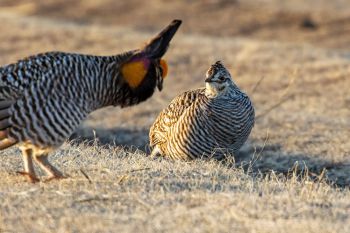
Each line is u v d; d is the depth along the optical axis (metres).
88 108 10.91
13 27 36.88
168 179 11.12
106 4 47.91
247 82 27.16
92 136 19.98
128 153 13.71
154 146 15.19
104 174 11.33
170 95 25.92
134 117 22.55
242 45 33.50
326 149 17.80
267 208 9.89
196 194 10.35
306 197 10.60
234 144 14.42
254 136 19.33
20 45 33.88
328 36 41.69
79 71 10.59
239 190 10.80
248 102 14.44
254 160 17.06
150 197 10.15
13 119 10.33
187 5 47.41
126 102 11.52
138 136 20.34
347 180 15.52
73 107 10.57
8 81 10.32
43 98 10.32
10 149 13.33
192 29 42.81
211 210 9.68
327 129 20.06
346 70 27.78
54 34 35.59
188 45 33.09
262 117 21.64
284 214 9.67
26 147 10.77
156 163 12.53
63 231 8.84
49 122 10.41
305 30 42.78
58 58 10.48
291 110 22.94
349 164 16.48
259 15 45.50
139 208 9.69
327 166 16.45
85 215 9.39
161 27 43.62
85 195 10.14
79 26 38.41
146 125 21.62
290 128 20.23
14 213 9.45
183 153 14.24
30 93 10.27
